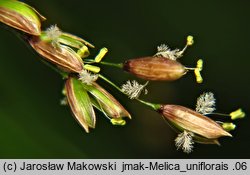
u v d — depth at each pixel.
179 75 0.08
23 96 0.09
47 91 0.09
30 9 0.08
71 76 0.08
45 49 0.08
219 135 0.08
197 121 0.08
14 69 0.09
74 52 0.08
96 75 0.08
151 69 0.08
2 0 0.08
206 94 0.08
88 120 0.08
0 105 0.09
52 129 0.09
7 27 0.08
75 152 0.09
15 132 0.09
